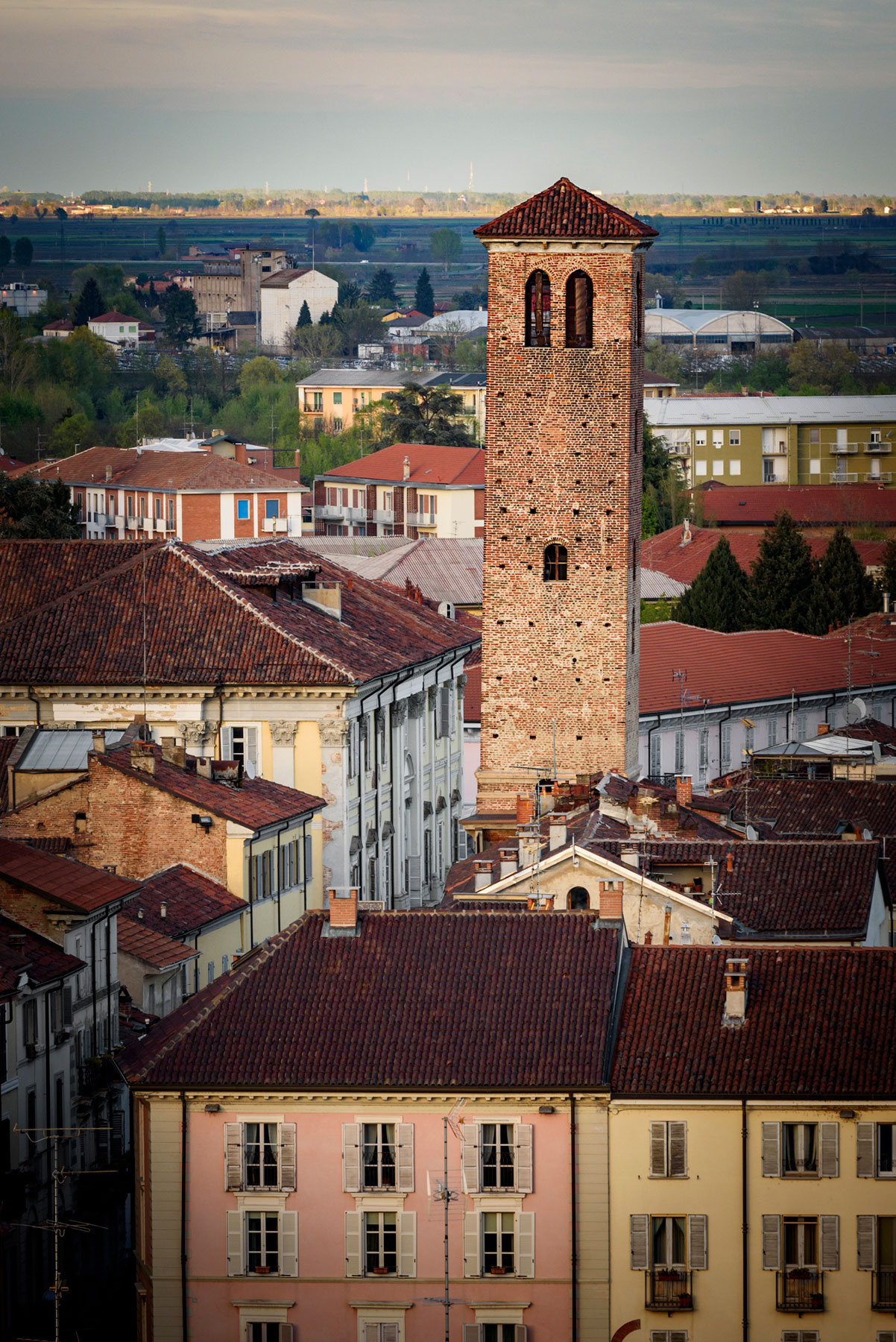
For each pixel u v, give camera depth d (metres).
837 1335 191.12
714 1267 192.00
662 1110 191.88
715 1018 198.75
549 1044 195.38
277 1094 194.00
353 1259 194.62
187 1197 195.38
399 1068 194.38
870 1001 199.25
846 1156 191.12
